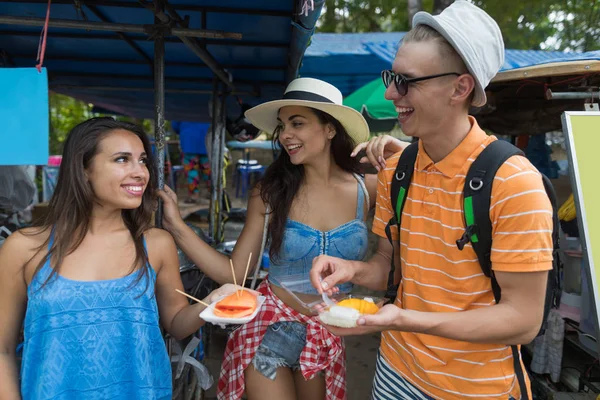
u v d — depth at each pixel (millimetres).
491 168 1403
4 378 1499
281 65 3910
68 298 1476
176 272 1812
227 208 5785
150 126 15008
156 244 1724
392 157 1853
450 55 1380
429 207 1567
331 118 2100
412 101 1444
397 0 14383
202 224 6355
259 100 4984
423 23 1454
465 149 1467
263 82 4445
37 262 1513
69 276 1517
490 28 1374
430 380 1604
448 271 1525
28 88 1447
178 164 14148
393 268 1832
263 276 3420
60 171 1576
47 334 1462
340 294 2080
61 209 1536
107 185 1525
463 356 1549
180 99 5973
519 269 1326
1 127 1446
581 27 13391
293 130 2068
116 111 7676
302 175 2176
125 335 1550
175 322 1809
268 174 2184
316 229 2121
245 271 2152
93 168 1529
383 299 1850
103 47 3473
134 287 1572
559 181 4082
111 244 1608
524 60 7199
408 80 1419
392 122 7242
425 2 12961
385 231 1806
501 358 1546
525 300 1361
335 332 1449
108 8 2600
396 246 1812
